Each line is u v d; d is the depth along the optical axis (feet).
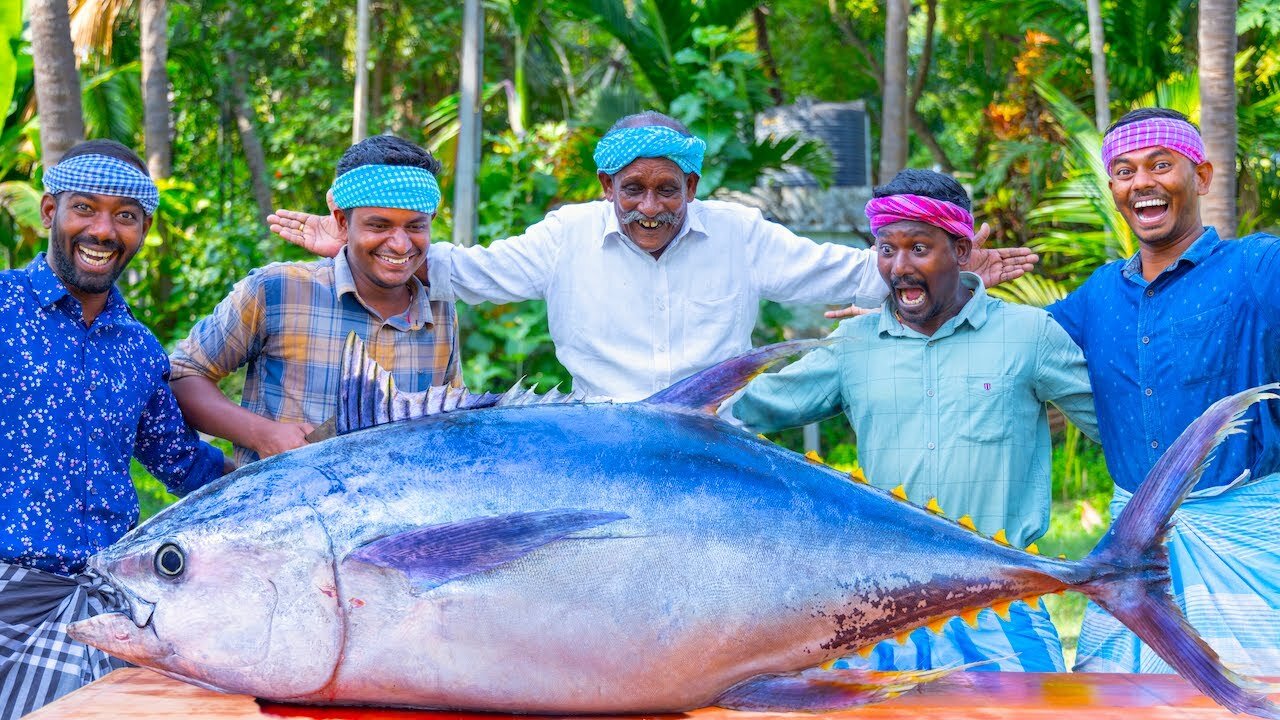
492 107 68.95
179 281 45.09
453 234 36.04
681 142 11.53
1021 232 46.83
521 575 7.42
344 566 7.36
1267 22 42.50
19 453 10.44
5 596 10.30
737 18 39.83
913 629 8.16
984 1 54.75
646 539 7.59
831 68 71.92
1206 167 11.98
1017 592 8.16
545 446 7.79
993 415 11.31
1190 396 11.68
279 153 75.61
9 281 10.66
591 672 7.54
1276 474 11.64
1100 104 34.86
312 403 11.65
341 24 67.97
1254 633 10.98
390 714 7.66
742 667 7.86
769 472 8.02
